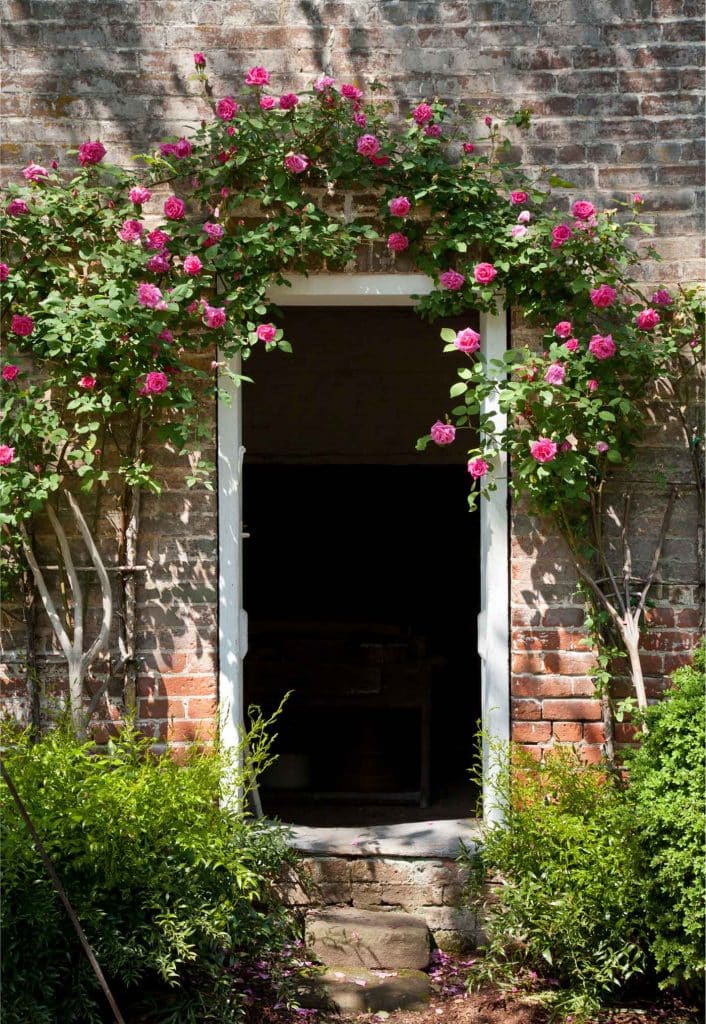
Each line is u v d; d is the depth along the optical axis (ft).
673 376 15.60
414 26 15.79
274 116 15.29
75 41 15.79
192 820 13.92
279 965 14.71
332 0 15.79
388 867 15.62
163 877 13.25
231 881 14.08
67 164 15.80
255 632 20.48
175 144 15.31
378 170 15.46
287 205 15.25
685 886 13.16
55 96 15.79
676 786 13.48
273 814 19.20
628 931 13.67
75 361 14.80
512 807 14.96
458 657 25.99
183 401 14.90
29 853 12.65
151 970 13.87
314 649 20.12
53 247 15.49
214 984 13.71
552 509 15.34
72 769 13.79
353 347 23.99
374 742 20.63
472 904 15.28
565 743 15.70
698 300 15.40
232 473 15.75
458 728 25.64
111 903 13.29
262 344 24.02
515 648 15.75
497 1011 13.99
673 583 15.72
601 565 15.65
